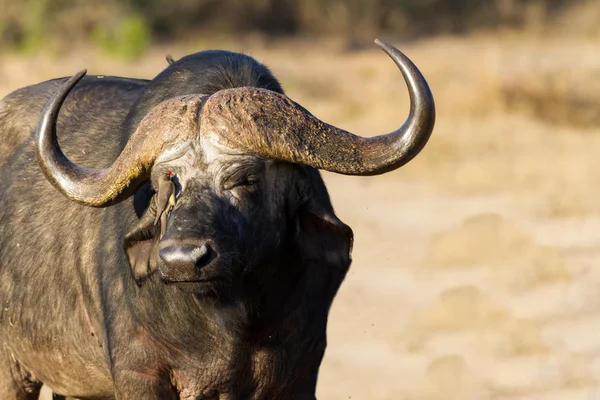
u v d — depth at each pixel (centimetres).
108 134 2145
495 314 3541
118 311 1912
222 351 1880
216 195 1684
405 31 12875
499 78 7475
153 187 1720
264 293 1844
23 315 2177
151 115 1725
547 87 7212
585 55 9619
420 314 3628
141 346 1898
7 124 2333
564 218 4778
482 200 5181
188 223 1642
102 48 10294
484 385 3059
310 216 1852
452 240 4319
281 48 11856
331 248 1875
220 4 12888
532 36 11562
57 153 1770
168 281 1641
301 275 1880
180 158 1694
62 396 2350
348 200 5362
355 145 1717
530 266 4038
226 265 1653
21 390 2319
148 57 10638
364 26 13088
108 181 1736
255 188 1719
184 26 12662
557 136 6506
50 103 1761
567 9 12400
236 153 1694
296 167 1780
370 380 3142
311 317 1927
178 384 1923
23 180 2222
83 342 2092
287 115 1712
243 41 12294
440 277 4044
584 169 5566
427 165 5912
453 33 12375
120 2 11694
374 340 3456
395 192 5466
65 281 2089
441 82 8088
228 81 1866
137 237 1802
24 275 2161
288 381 1955
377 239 4622
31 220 2169
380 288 3953
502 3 12675
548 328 3484
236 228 1689
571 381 3072
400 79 8969
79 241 2050
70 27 11269
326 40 12469
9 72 8625
